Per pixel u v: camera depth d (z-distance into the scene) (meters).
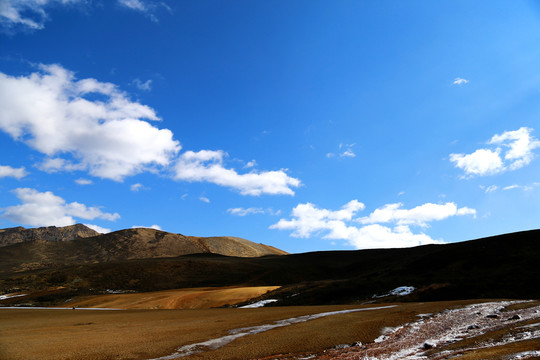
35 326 31.36
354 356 17.48
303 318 29.84
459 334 19.88
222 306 64.75
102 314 44.78
